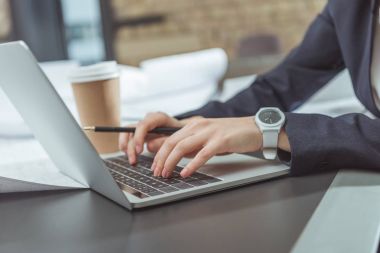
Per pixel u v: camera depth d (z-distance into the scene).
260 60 2.51
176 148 0.75
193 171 0.73
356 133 0.77
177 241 0.51
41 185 0.76
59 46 3.65
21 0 3.48
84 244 0.53
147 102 1.65
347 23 1.12
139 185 0.72
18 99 0.79
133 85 1.64
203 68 1.78
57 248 0.52
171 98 1.69
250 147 0.77
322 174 0.74
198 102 1.70
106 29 3.95
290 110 1.26
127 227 0.57
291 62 1.32
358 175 0.72
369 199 0.60
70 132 0.64
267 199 0.64
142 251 0.50
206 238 0.51
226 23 5.04
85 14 3.77
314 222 0.54
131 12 4.68
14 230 0.60
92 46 3.87
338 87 1.65
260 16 5.08
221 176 0.73
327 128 0.77
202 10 4.95
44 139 0.83
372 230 0.51
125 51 4.68
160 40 4.80
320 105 1.57
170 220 0.58
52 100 0.62
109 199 0.69
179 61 1.78
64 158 0.78
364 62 1.07
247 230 0.53
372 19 1.04
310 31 1.34
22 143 1.22
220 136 0.76
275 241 0.49
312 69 1.30
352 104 1.53
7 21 3.49
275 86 1.26
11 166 0.95
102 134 1.01
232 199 0.65
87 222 0.60
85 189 0.77
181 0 4.86
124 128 0.91
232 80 2.06
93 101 1.00
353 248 0.47
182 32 4.90
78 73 1.00
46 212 0.66
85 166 0.69
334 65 1.32
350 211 0.56
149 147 0.89
